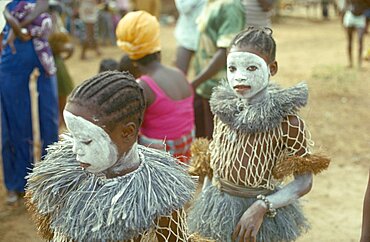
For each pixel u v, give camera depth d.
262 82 3.03
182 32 6.27
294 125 3.05
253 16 5.49
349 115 8.70
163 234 2.09
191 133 4.45
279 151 3.12
